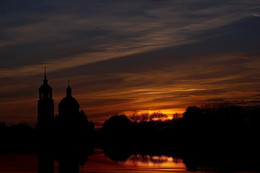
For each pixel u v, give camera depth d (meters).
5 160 154.00
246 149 190.12
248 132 199.38
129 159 158.88
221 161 145.88
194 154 178.12
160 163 140.62
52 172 117.06
